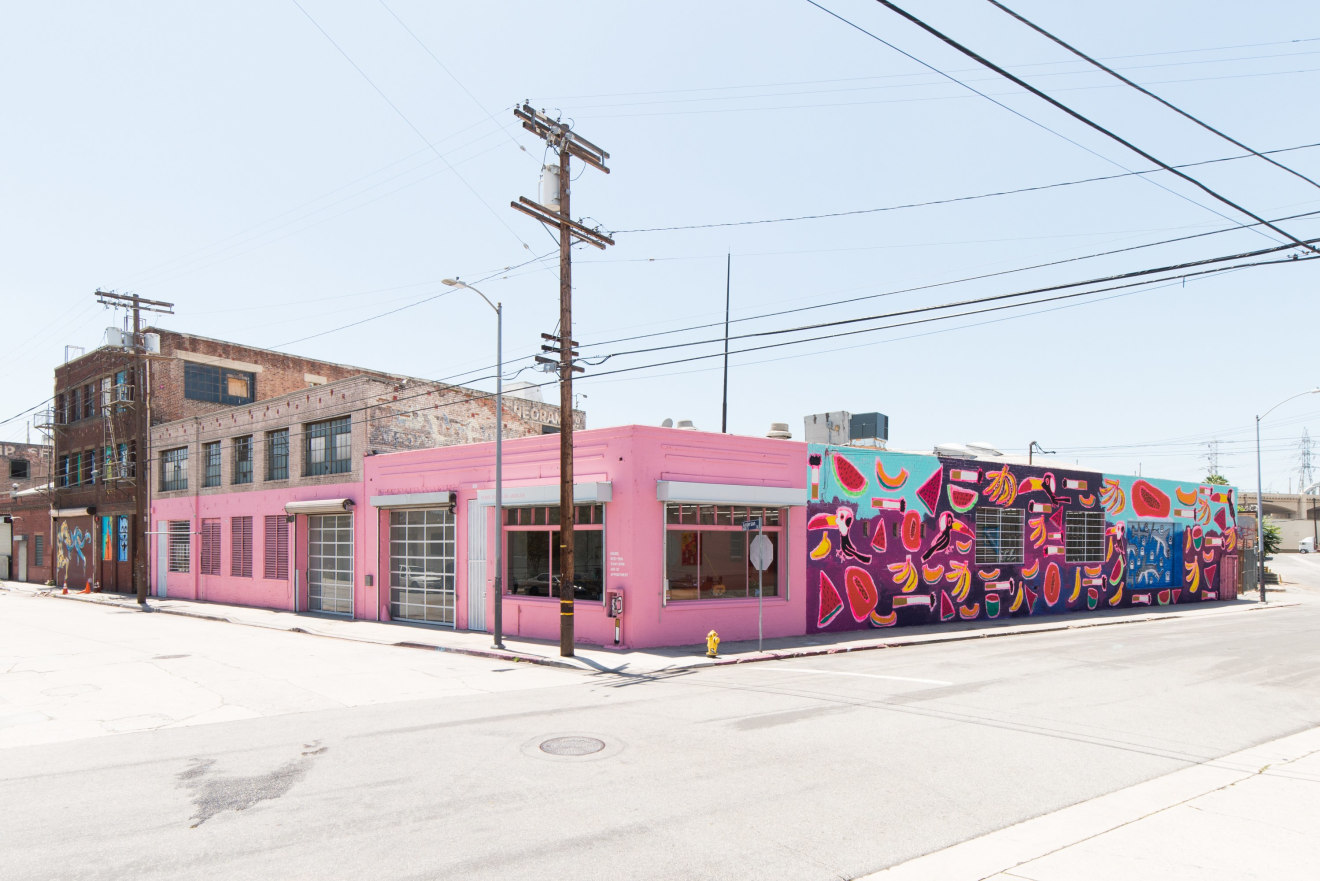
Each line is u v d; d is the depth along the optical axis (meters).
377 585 25.03
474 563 21.91
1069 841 6.32
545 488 19.41
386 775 8.15
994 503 25.47
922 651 18.12
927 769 8.27
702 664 15.95
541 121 17.03
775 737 9.61
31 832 6.62
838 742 9.36
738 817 6.84
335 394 27.28
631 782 7.84
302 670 15.77
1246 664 15.70
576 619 18.86
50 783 8.05
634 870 5.74
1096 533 29.23
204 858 6.02
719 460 19.30
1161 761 8.66
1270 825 6.68
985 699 11.98
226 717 11.32
